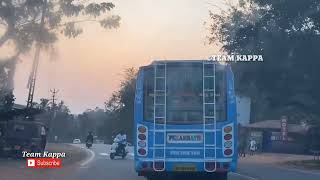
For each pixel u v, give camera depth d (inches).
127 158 1293.1
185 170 573.3
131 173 811.4
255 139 2215.8
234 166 571.8
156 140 578.6
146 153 577.6
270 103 1348.4
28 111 1219.9
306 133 1644.9
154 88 587.2
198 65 589.6
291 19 1236.5
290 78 1257.4
